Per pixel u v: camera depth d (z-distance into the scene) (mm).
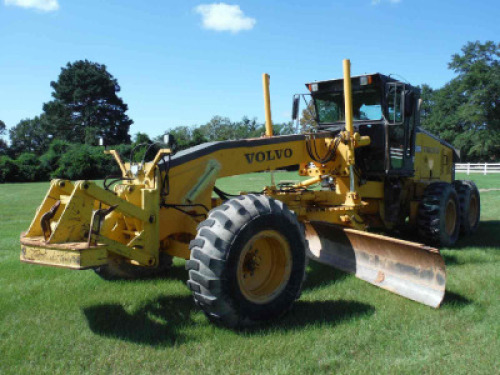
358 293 4801
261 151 5406
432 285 4438
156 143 4387
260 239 4102
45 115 76625
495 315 4105
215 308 3701
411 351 3414
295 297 4199
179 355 3389
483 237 8258
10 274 5770
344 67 6137
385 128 6664
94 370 3186
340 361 3248
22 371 3182
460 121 60562
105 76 76812
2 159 38188
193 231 4582
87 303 4629
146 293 4961
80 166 38938
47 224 3773
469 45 57656
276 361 3258
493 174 34406
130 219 4336
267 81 6633
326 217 6227
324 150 6277
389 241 4723
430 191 7305
